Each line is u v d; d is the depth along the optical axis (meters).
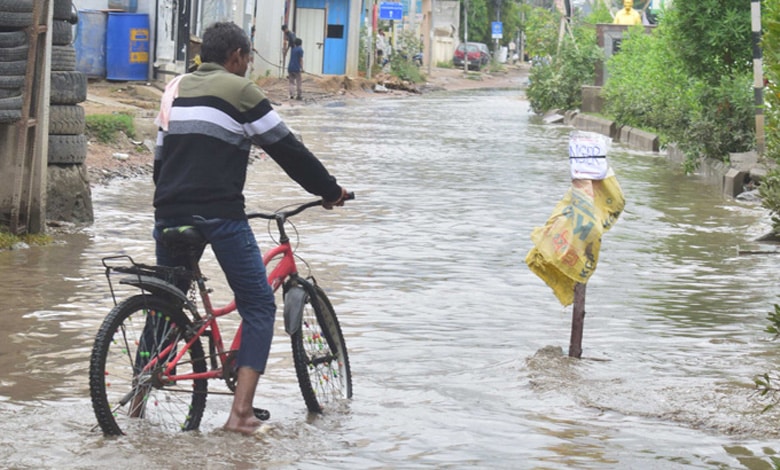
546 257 10.42
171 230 8.20
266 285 8.52
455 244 17.27
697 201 23.22
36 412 8.54
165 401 8.52
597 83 50.72
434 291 13.84
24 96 15.38
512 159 31.19
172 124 8.35
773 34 9.16
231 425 8.30
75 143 17.27
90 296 12.73
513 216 20.30
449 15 124.00
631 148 36.66
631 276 15.19
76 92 17.12
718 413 9.00
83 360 10.14
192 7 44.28
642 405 9.22
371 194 22.69
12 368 9.80
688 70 28.69
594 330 12.07
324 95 60.91
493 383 9.88
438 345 11.21
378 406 9.14
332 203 8.88
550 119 48.56
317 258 15.71
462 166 28.86
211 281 13.76
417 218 19.73
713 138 27.34
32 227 15.94
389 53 85.94
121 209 19.38
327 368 9.21
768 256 16.98
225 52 8.56
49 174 17.08
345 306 12.82
